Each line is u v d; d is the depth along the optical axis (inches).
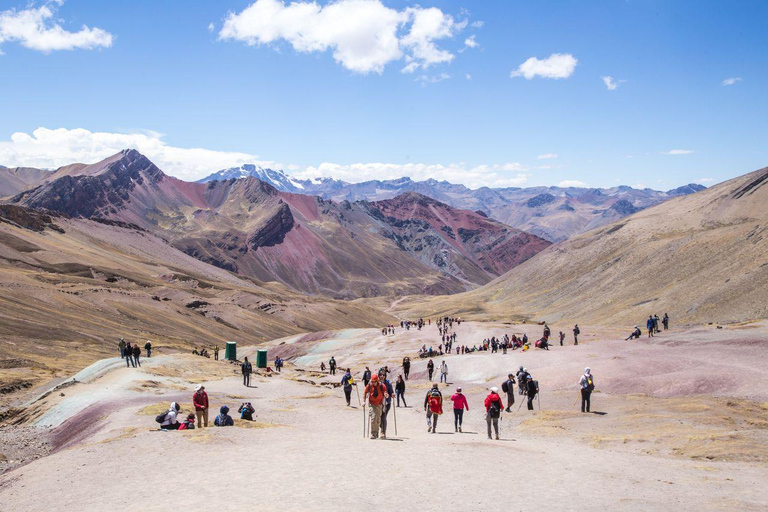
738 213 7091.5
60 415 1590.8
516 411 1387.8
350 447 812.0
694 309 4638.3
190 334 4926.2
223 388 1963.6
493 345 2578.7
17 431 1520.7
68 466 749.9
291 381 2368.4
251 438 909.8
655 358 1822.1
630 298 5984.3
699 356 1800.0
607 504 535.2
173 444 834.2
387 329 4247.0
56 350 3097.9
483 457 744.3
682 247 6599.4
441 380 2028.8
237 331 5920.3
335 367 2938.0
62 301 4473.4
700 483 636.7
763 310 3900.1
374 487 578.9
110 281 6594.5
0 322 3309.5
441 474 639.8
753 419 1093.1
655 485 624.1
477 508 514.3
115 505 555.8
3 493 663.8
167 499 559.5
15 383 2142.0
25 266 6141.7
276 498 541.0
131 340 3944.4
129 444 851.4
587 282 7455.7
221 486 597.3
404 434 1071.6
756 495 580.1
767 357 1686.8
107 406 1492.4
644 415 1176.2
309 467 669.9
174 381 1994.3
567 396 1510.8
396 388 1577.3
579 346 2347.4
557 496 563.8
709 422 1082.7
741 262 5093.5
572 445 968.9
